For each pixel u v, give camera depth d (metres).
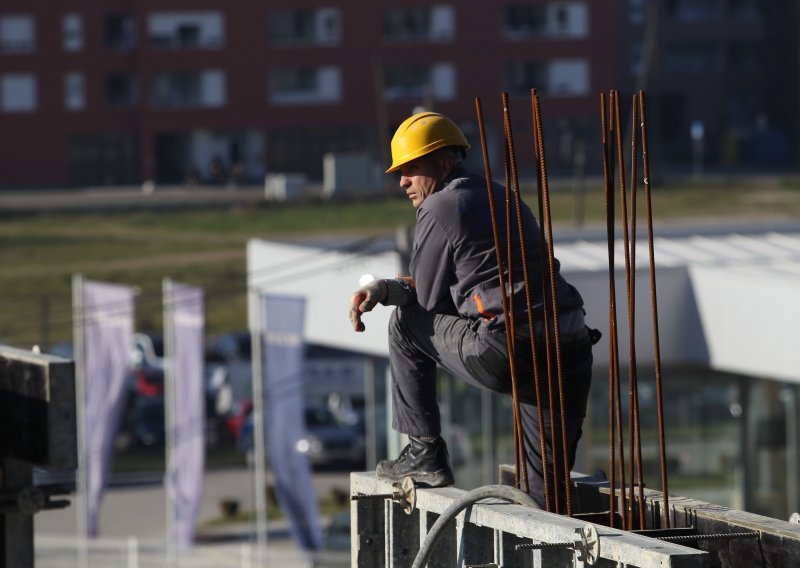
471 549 11.93
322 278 68.44
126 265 149.75
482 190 13.09
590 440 57.22
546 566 10.85
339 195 181.38
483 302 12.70
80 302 60.62
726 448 59.06
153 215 182.12
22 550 13.62
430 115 13.68
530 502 11.34
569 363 12.95
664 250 65.38
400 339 13.62
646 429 58.78
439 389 60.38
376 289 13.34
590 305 54.91
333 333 67.50
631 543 10.05
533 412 13.17
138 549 60.50
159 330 125.00
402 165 13.59
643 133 11.82
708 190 184.75
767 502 58.62
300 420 56.12
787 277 54.59
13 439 13.38
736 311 54.03
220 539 70.25
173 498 58.47
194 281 141.88
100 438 59.22
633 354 11.91
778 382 58.22
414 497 12.93
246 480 86.81
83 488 59.56
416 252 13.14
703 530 11.91
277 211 178.12
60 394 12.80
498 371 12.73
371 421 74.88
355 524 13.37
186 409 58.31
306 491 56.12
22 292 137.38
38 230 172.75
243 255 153.00
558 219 147.25
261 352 64.00
